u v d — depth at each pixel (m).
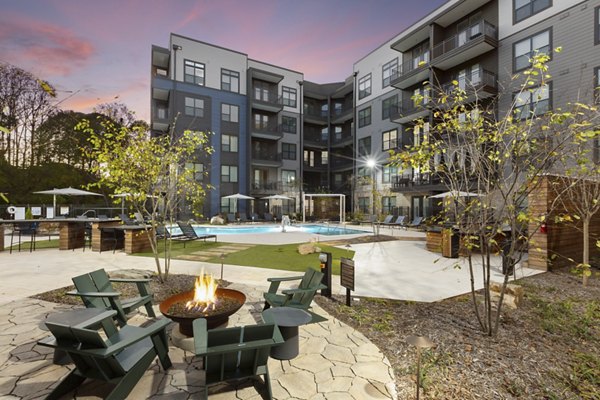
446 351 3.38
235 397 2.56
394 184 23.89
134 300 4.01
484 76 17.30
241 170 29.20
